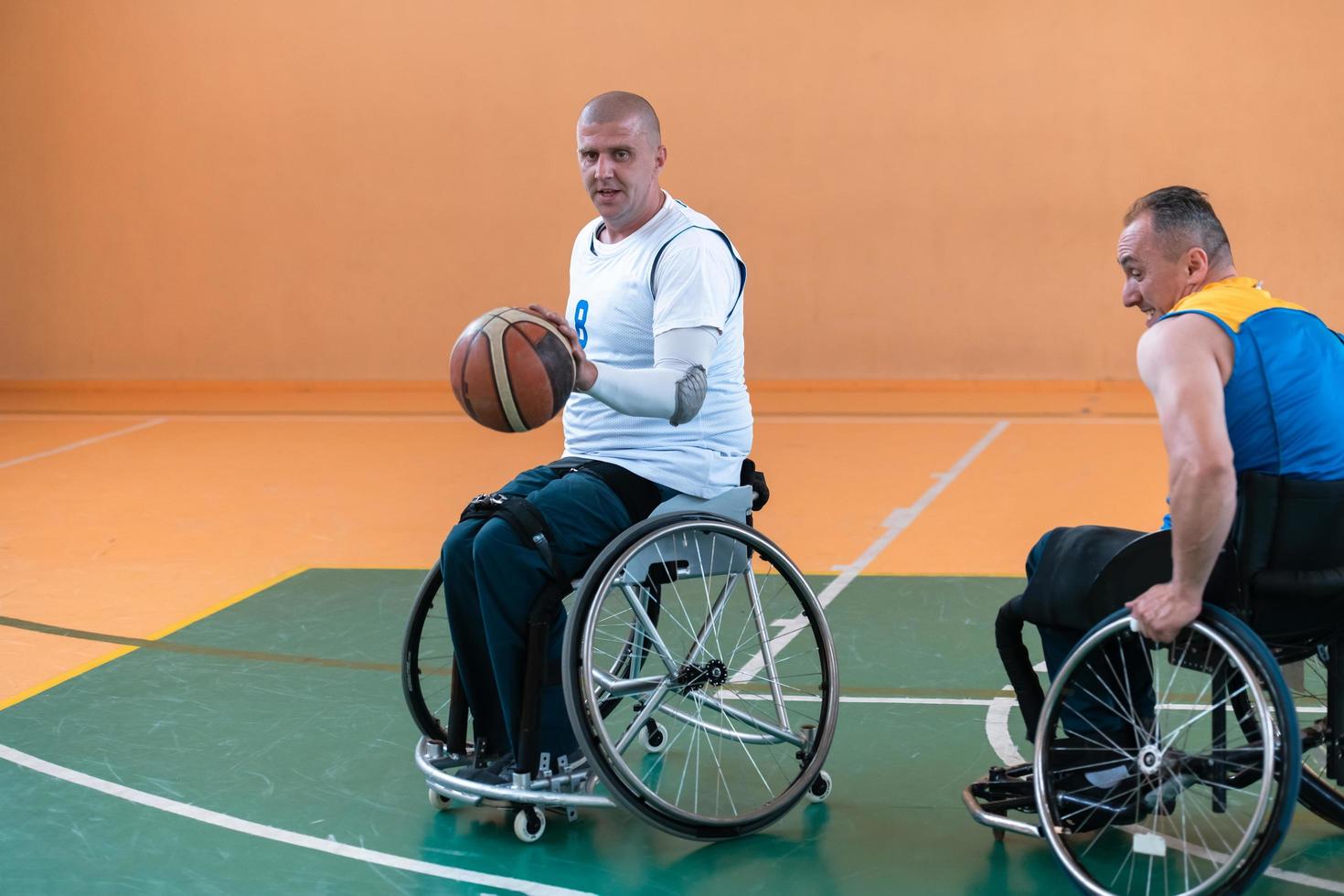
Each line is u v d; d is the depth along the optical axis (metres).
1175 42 9.36
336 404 9.85
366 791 3.07
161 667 4.02
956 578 4.95
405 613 4.59
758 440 8.10
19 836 2.82
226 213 10.33
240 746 3.35
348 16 10.03
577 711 2.62
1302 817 2.86
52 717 3.57
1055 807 2.53
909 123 9.68
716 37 9.77
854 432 8.34
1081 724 2.62
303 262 10.33
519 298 10.21
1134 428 8.30
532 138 10.01
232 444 8.19
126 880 2.61
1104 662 2.57
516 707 2.78
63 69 10.29
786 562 2.89
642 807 2.66
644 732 3.37
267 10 10.08
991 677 3.84
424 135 10.09
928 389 9.93
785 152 9.82
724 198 9.93
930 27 9.57
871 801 3.00
